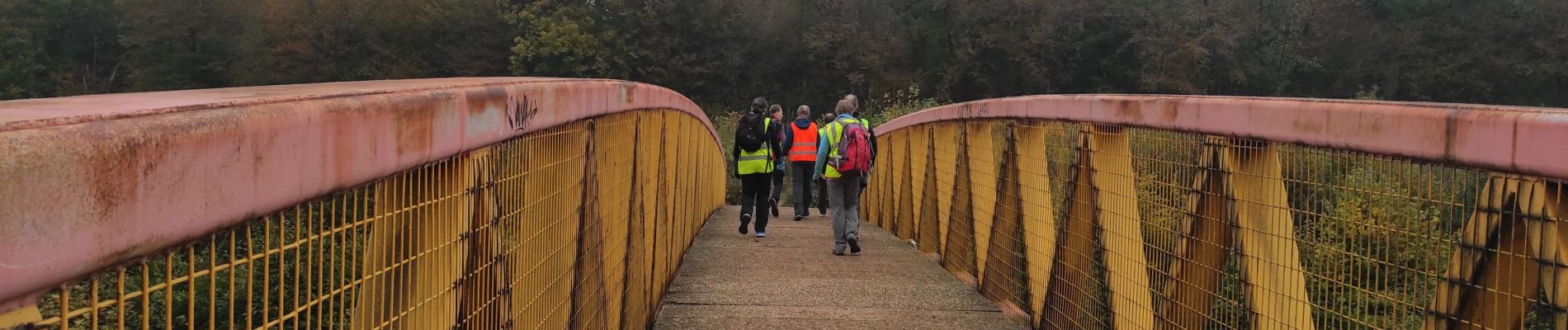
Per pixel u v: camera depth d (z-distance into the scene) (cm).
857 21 5700
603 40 5378
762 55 5800
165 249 97
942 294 580
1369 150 206
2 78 5469
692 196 820
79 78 6034
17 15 5738
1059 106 425
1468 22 4997
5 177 73
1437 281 187
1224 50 4972
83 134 82
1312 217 227
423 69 5547
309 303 127
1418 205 192
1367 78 5209
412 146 158
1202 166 289
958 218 643
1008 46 5322
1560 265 158
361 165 138
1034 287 463
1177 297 303
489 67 5628
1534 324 163
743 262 716
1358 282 208
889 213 1012
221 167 103
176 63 5759
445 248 181
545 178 252
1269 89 5178
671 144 602
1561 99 4966
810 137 1076
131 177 88
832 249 798
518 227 228
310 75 5450
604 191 343
